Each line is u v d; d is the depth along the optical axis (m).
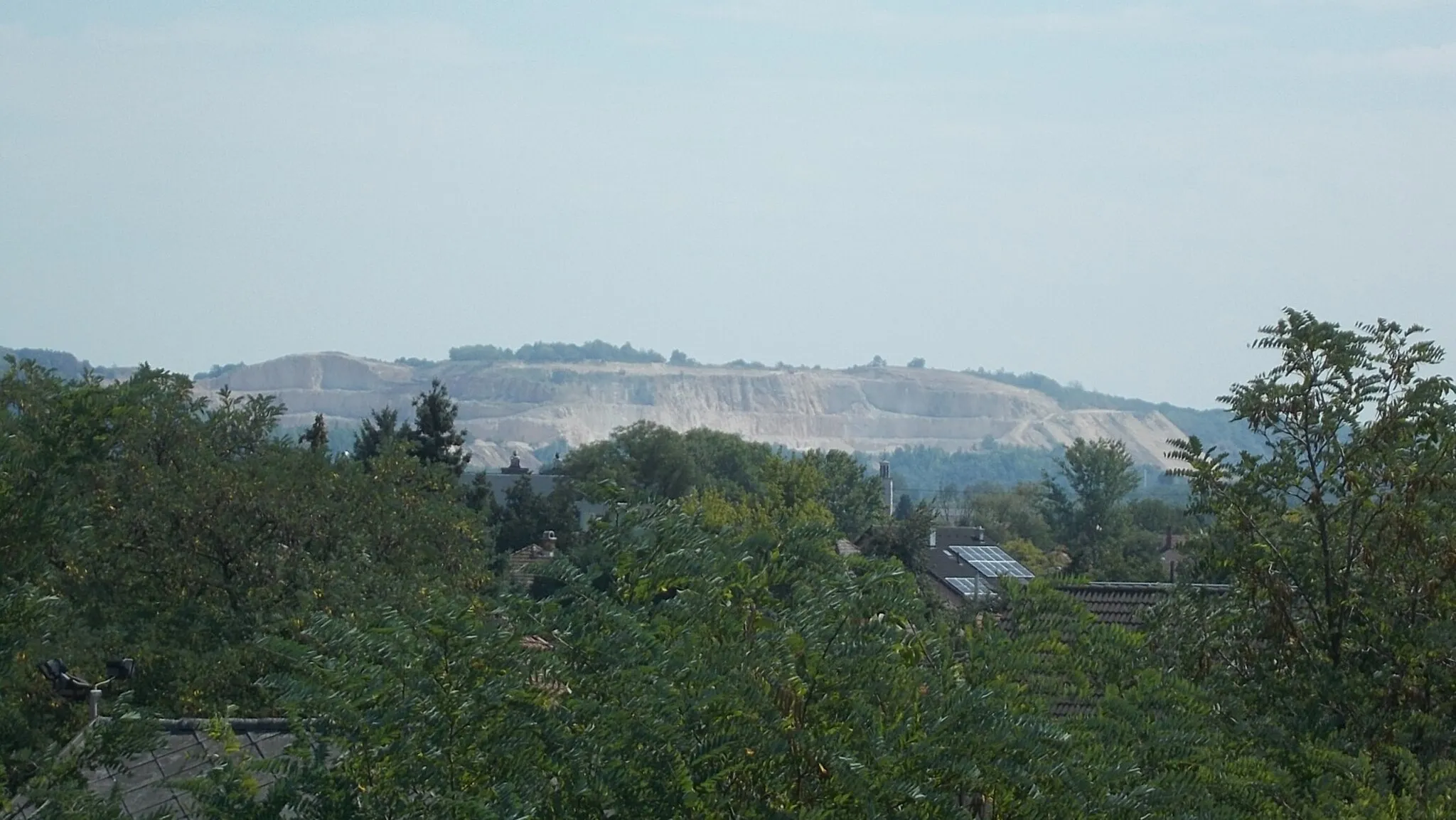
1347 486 24.16
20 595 19.00
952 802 12.26
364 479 50.91
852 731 12.77
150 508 46.03
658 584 13.95
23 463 19.08
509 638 13.13
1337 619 23.92
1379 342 24.34
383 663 12.79
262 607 44.53
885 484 145.75
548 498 113.69
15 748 22.95
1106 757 13.63
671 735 12.41
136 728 15.88
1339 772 17.86
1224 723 19.05
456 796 11.88
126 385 22.05
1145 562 116.88
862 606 13.73
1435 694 22.61
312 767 12.68
